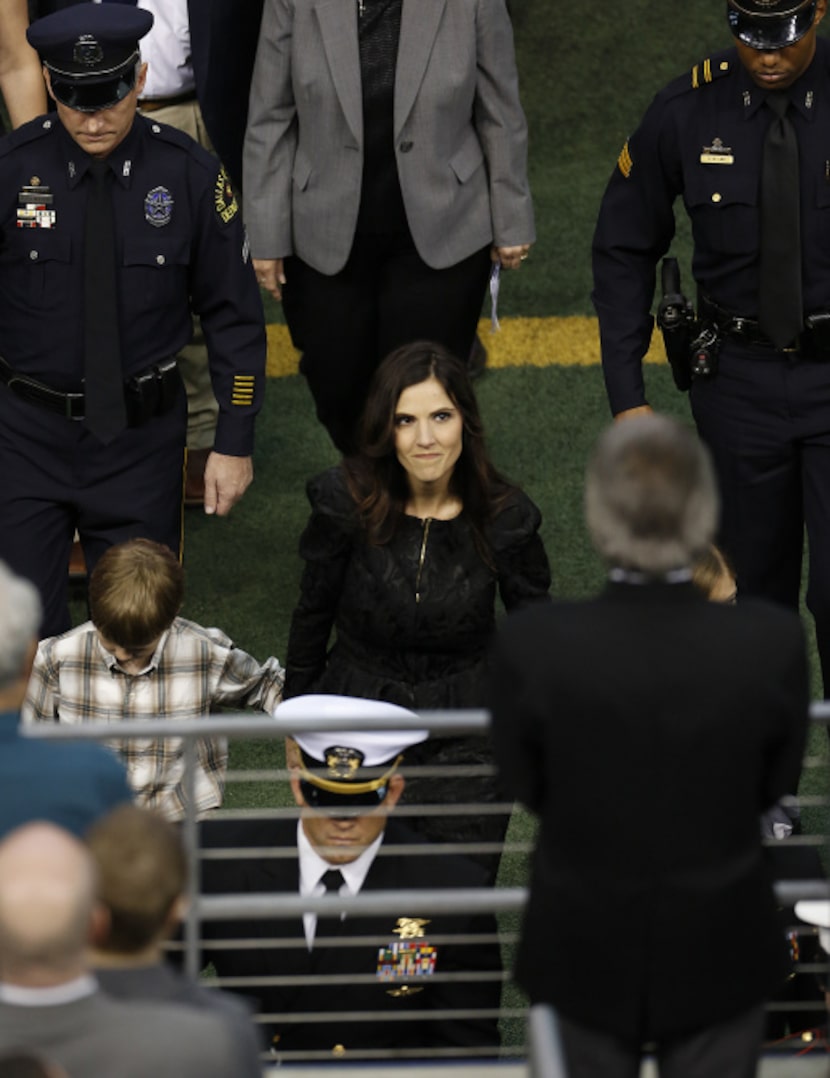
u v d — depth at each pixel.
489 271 24.02
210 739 19.02
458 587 17.94
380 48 22.77
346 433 25.48
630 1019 11.36
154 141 20.91
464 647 18.20
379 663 18.30
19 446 21.30
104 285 20.81
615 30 38.97
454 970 15.30
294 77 22.98
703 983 11.28
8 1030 8.99
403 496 17.98
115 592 17.88
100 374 21.00
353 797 15.26
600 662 11.01
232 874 15.49
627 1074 11.65
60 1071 8.48
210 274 21.41
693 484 11.02
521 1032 19.00
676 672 10.97
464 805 15.37
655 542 10.98
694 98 20.47
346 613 18.23
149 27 20.36
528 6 39.44
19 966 8.98
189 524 27.36
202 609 25.56
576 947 11.34
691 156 20.45
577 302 32.22
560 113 37.03
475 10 22.72
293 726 12.59
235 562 26.55
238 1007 10.12
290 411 29.98
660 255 21.81
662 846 11.11
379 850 15.21
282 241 23.69
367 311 24.08
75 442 21.25
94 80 20.03
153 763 18.78
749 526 21.23
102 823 10.54
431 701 18.19
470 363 29.58
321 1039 15.30
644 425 11.15
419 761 17.84
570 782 11.13
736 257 20.39
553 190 35.00
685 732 10.95
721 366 20.83
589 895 11.25
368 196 23.20
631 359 21.64
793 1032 15.84
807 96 20.00
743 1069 11.57
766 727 11.09
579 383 30.14
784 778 11.42
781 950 11.64
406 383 17.56
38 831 9.23
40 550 21.47
